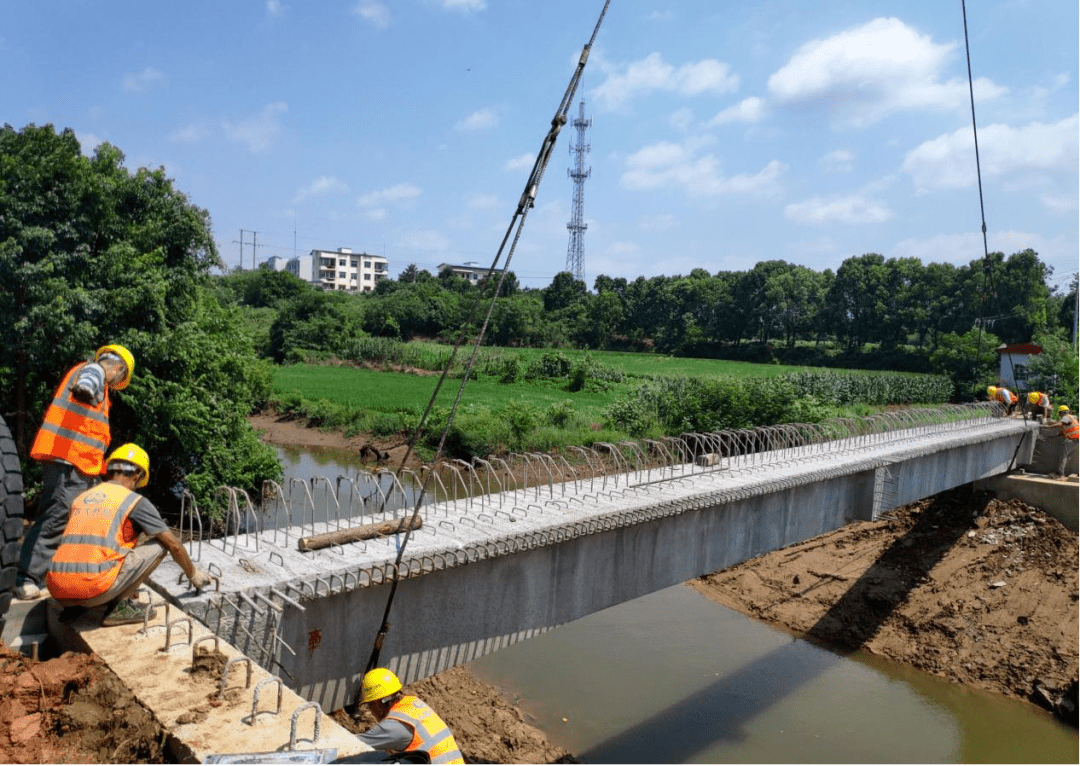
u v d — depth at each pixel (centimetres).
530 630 1045
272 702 534
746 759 1509
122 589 652
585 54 710
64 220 1838
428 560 889
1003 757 1558
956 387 6116
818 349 10875
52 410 754
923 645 2000
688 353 11981
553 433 3453
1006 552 2338
